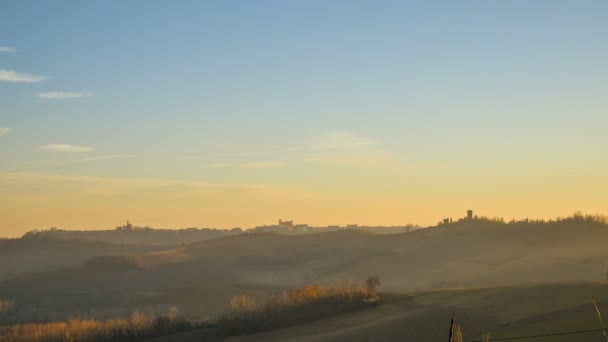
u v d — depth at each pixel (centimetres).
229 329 12300
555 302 10631
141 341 12462
